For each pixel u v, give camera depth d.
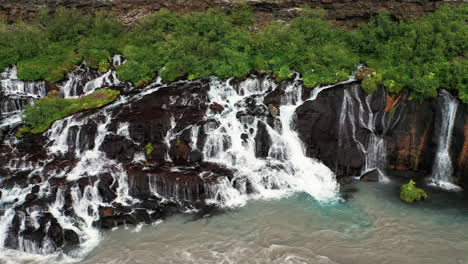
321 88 21.00
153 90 22.69
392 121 19.55
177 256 14.07
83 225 15.62
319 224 15.70
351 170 19.41
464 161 18.14
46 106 20.75
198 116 20.16
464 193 17.69
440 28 22.70
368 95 19.88
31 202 15.91
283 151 19.45
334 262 13.60
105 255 14.25
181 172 17.69
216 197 17.03
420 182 18.67
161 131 19.47
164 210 16.41
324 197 17.56
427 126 18.97
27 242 14.59
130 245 14.70
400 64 21.52
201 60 23.81
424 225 15.54
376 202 17.16
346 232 15.21
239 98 22.02
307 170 19.02
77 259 14.16
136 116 20.05
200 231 15.34
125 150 18.86
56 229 14.95
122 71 23.83
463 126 18.03
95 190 16.64
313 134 19.73
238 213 16.39
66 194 16.20
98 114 20.45
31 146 19.19
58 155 18.73
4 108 22.62
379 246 14.39
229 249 14.36
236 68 23.02
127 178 17.22
